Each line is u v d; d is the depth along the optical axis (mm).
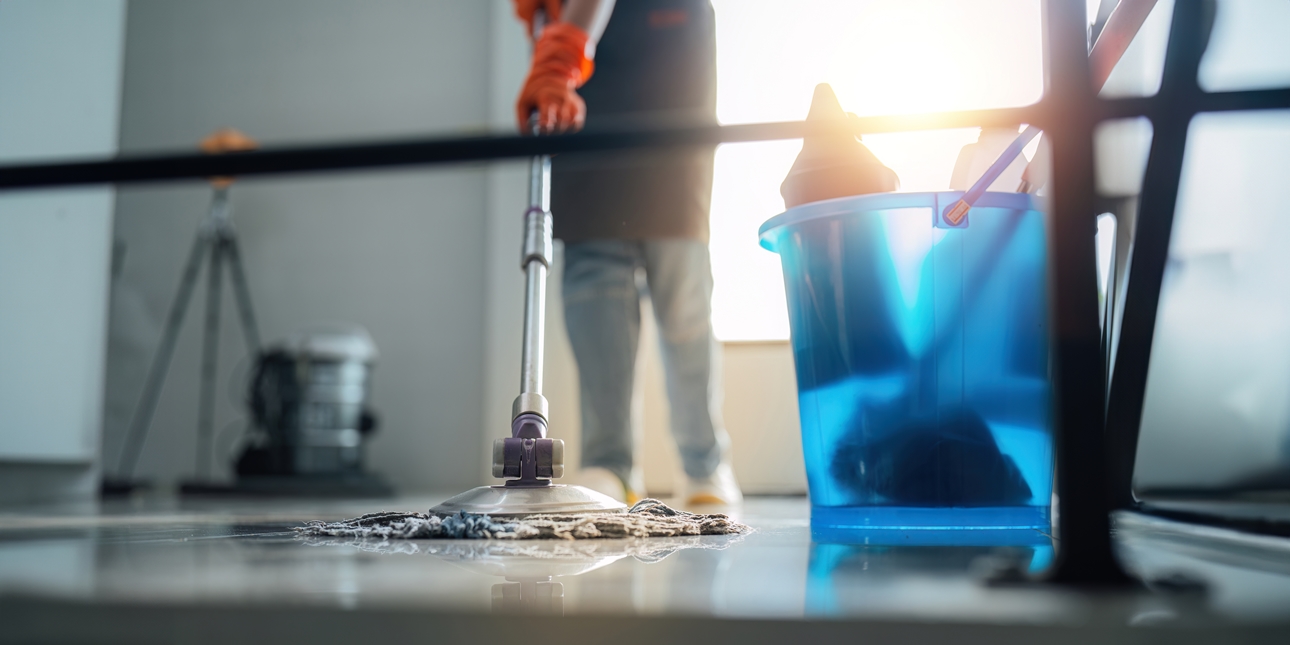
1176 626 345
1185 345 1060
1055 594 421
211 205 3604
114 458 3498
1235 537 755
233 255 3430
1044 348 837
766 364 2785
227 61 3672
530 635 371
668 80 1767
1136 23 733
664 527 831
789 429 2762
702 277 1788
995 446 823
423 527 778
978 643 352
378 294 3469
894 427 826
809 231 868
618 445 1675
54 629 400
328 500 2369
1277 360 917
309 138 3584
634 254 1709
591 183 1655
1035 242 834
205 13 3707
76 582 470
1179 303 1076
